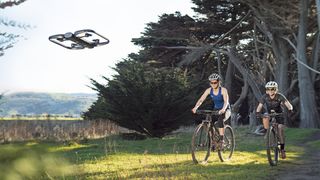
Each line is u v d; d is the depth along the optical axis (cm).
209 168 794
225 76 4553
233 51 3856
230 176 702
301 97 3234
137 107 1705
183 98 1727
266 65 3975
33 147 136
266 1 2908
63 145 1223
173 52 3691
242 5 3359
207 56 4078
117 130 2000
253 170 781
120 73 1742
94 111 2142
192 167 798
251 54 4084
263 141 1520
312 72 3412
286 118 3209
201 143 872
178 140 1516
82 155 999
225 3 3400
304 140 1562
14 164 127
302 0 2989
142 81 1709
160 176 684
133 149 1204
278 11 2997
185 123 1802
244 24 3588
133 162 886
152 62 3638
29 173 128
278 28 3138
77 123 1844
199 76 3916
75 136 1566
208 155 880
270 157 843
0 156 127
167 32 3475
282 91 3566
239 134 1844
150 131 1761
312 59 3438
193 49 3553
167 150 1179
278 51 3559
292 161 924
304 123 3180
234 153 1068
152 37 3512
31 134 1277
